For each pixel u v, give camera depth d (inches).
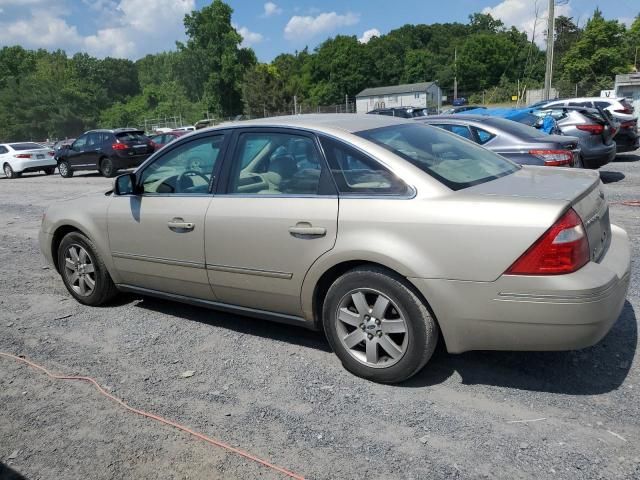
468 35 4473.4
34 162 863.7
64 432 122.7
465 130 309.6
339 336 139.3
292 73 4685.0
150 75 4817.9
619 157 572.4
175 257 166.6
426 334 126.5
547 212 113.3
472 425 116.5
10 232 368.5
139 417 127.0
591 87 2156.7
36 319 193.0
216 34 3201.3
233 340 167.3
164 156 174.1
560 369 137.3
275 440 115.4
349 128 145.3
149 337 172.6
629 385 128.0
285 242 141.3
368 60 3905.0
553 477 99.4
